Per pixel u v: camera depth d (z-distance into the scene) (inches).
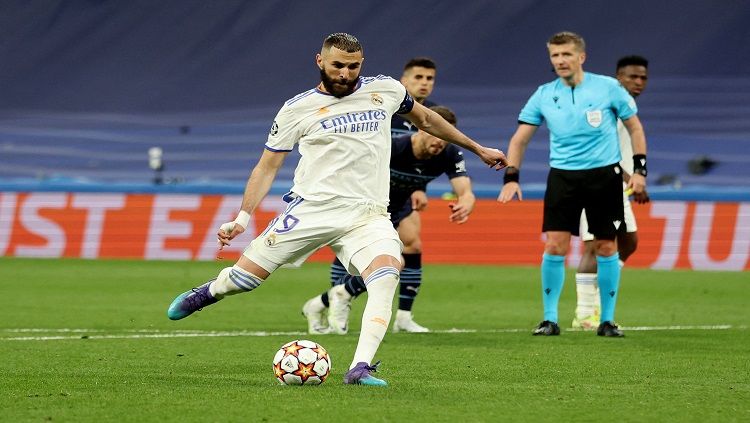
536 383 907.4
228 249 2755.9
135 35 4544.8
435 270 2591.0
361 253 879.7
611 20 4362.7
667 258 2711.6
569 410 756.6
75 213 2812.5
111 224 2807.6
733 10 4333.2
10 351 1143.6
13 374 948.6
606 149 1365.7
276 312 1699.1
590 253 1489.9
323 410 738.2
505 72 4293.8
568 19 4382.4
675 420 721.0
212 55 4473.4
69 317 1573.6
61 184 2824.8
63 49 4515.3
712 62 4252.0
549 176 1382.9
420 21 4424.2
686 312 1747.0
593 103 1360.7
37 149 4052.7
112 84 4424.2
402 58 4345.5
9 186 2837.1
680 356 1124.5
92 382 890.7
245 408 746.2
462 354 1137.4
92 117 4259.4
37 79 4439.0
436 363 1056.8
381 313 864.9
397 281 879.1
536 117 1397.6
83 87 4416.8
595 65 4279.0
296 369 859.4
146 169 4013.3
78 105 4362.7
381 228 889.5
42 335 1334.9
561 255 1376.7
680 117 4069.9
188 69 4446.4
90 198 2812.5
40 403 772.0
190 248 2783.0
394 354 1138.7
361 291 1375.5
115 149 4138.8
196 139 4119.1
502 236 2765.7
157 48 4510.3
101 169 4013.3
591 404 786.2
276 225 898.7
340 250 900.6
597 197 1358.3
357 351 867.4
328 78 880.9
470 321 1601.9
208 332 1395.2
